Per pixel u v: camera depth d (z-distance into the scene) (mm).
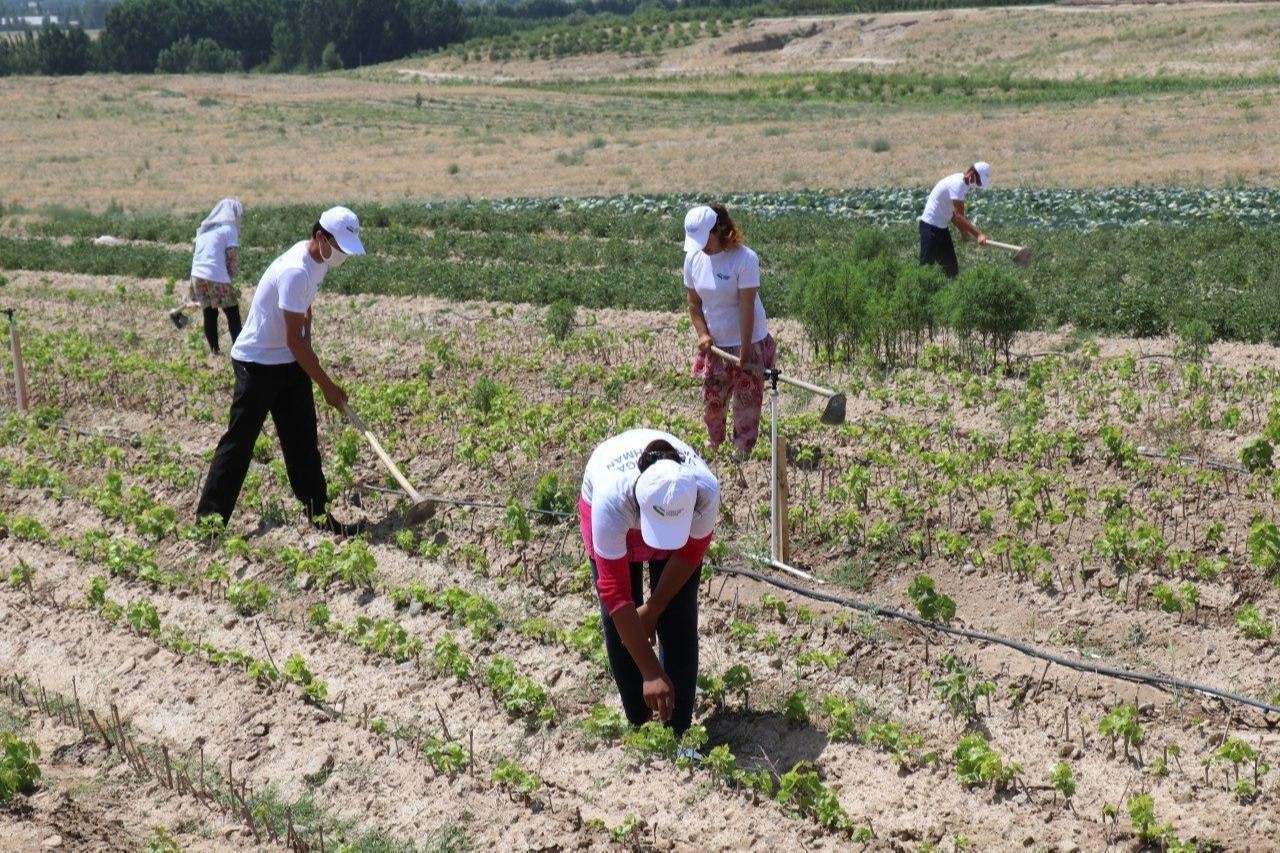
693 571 6117
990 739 6430
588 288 17828
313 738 6633
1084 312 14953
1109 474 9758
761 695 6938
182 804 6117
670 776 6109
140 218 32188
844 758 6309
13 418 12172
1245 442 10492
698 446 10516
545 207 30500
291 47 128750
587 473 6008
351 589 8391
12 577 8633
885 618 7699
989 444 10289
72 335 16094
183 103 65438
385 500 9945
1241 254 18891
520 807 5945
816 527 8930
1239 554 8281
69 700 7227
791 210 28422
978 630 7680
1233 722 6480
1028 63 76562
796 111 55938
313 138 52188
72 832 5852
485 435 11047
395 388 12508
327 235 8734
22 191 39906
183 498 10172
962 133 42969
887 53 86938
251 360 9000
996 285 12758
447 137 51438
